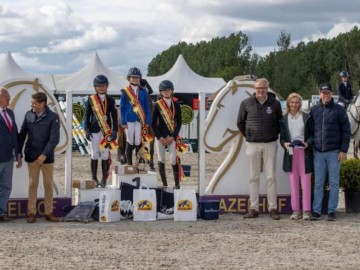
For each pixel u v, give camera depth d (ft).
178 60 92.94
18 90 32.89
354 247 25.32
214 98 35.27
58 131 31.24
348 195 34.63
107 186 34.60
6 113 30.50
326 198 33.86
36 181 31.19
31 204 31.24
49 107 33.06
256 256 23.54
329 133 31.63
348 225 30.63
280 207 34.60
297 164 32.40
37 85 33.14
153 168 51.67
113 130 35.94
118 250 24.47
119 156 46.60
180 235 27.76
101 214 31.35
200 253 24.04
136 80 37.32
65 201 33.37
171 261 22.56
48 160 31.22
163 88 36.88
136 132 36.99
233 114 34.68
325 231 28.96
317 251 24.53
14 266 21.58
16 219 32.27
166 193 32.83
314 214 32.32
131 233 28.17
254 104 32.48
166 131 37.09
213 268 21.47
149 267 21.57
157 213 32.30
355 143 46.62
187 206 31.96
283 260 22.86
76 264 21.98
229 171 34.68
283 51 255.09
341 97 55.52
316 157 32.09
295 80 253.85
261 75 280.72
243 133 33.14
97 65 87.35
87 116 36.17
